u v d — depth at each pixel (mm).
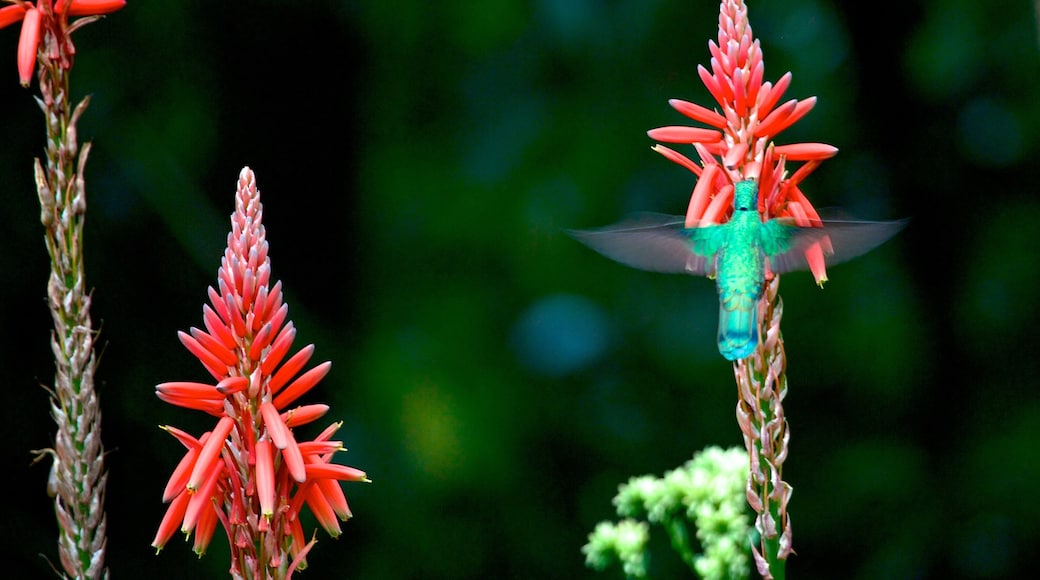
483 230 12766
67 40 5176
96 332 5262
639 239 4863
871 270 12828
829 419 12523
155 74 11797
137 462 11188
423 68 13086
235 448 3729
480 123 12977
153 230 11477
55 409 5211
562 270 12555
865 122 12805
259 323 3721
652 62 12617
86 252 11172
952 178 12727
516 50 12938
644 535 6344
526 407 12180
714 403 12055
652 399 12141
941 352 12625
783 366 4316
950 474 12234
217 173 12180
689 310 12328
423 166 13031
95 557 5219
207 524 3828
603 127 12609
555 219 12508
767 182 4215
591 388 12242
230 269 3740
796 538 12094
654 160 12414
